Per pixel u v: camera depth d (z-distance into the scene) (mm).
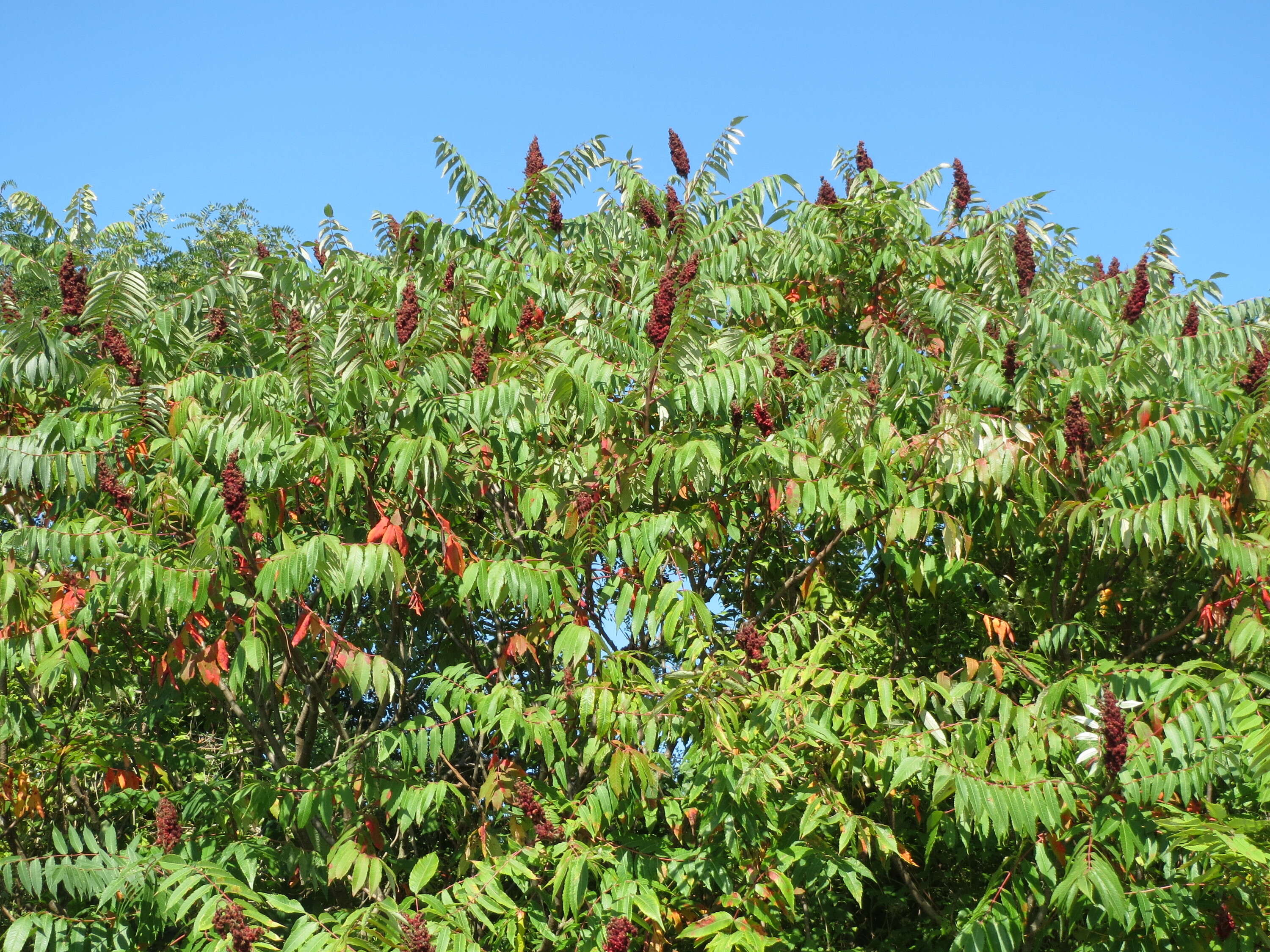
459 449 5926
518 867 5051
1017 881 5121
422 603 6750
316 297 6953
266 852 5664
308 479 5922
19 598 5215
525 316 6781
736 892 5375
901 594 7449
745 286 6836
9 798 6559
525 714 5305
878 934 6977
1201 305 7027
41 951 5043
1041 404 6352
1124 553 6602
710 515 5930
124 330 6129
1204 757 4668
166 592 4844
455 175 7984
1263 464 5652
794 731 5289
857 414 5879
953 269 7785
